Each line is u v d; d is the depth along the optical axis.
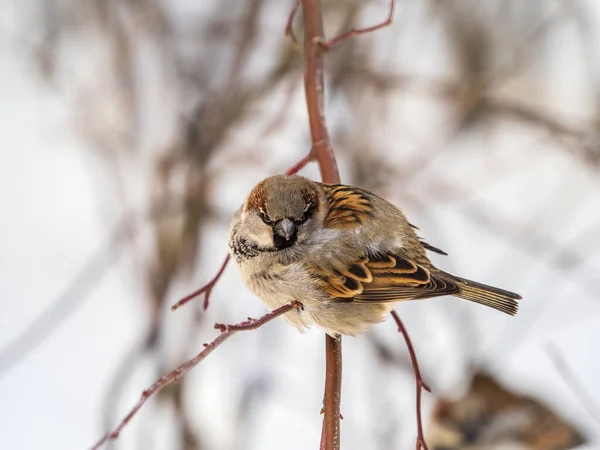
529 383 10.44
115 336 11.74
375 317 8.16
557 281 12.34
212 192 11.20
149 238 11.66
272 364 11.01
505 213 13.27
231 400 10.55
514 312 7.86
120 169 12.22
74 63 13.15
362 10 11.56
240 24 11.42
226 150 11.55
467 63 13.16
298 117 12.91
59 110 14.41
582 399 9.57
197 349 10.73
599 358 10.95
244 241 8.11
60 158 14.51
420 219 12.89
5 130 14.49
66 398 10.79
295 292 7.98
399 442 9.85
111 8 11.93
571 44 14.27
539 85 13.88
